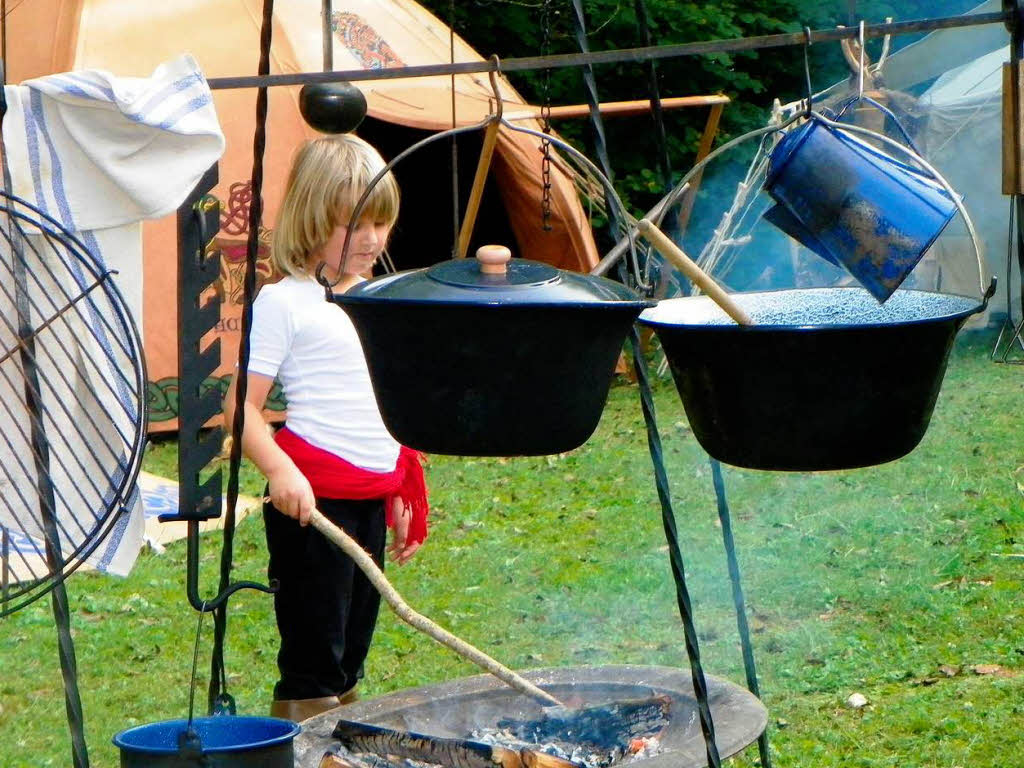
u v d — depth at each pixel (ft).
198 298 29.48
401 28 104.99
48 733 48.62
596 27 154.61
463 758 29.99
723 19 160.04
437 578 66.08
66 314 28.68
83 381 29.04
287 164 94.17
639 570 66.13
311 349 38.50
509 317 24.40
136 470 26.73
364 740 31.40
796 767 43.19
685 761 28.53
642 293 26.96
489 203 127.24
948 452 85.25
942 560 63.36
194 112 27.86
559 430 25.70
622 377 122.21
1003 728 45.21
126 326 26.40
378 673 53.67
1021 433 89.56
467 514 77.87
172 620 60.54
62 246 27.91
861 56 29.17
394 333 25.38
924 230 27.12
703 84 160.45
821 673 51.49
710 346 27.86
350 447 39.01
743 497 79.15
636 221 27.78
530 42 152.76
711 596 62.08
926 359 27.40
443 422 25.67
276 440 39.32
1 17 27.07
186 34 96.32
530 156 106.22
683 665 53.67
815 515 73.36
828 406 27.25
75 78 26.94
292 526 39.06
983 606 57.16
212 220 29.40
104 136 27.50
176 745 28.27
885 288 27.53
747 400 27.78
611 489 82.69
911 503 73.92
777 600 60.70
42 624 60.03
